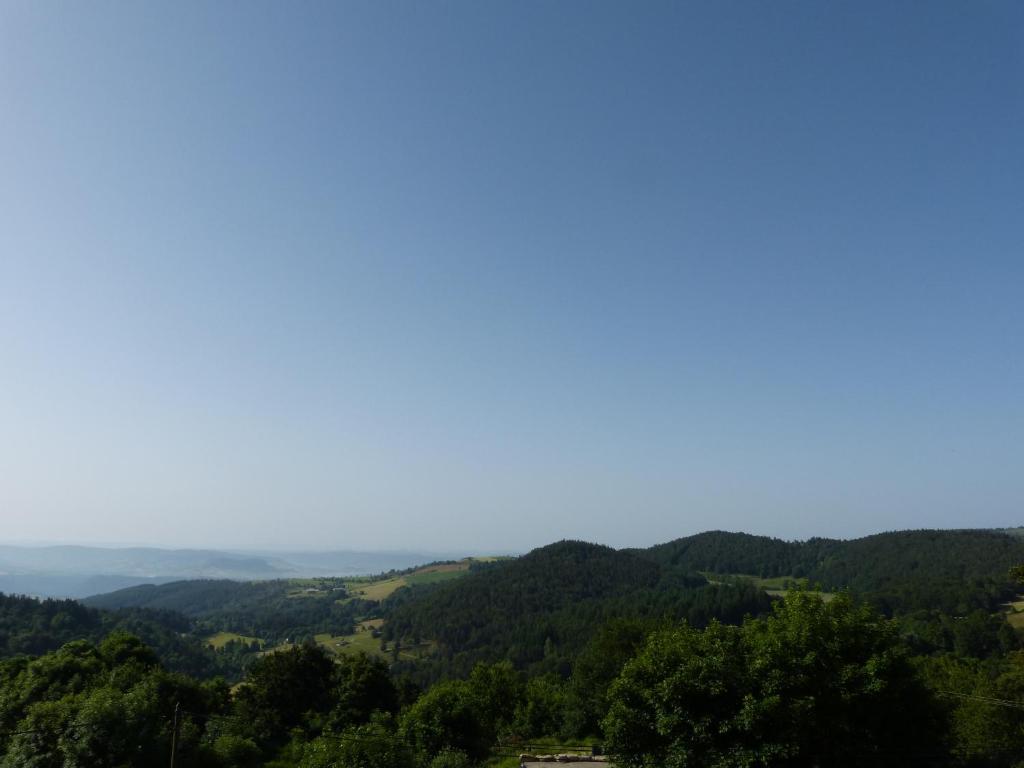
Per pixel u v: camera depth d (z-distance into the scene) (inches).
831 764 1057.5
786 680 1071.6
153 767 1393.9
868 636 1123.9
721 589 6378.0
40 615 5324.8
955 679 1792.6
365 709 2336.4
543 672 5157.5
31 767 1269.7
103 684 1895.9
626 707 1113.4
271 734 2171.5
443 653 6993.1
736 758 1019.9
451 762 1718.8
